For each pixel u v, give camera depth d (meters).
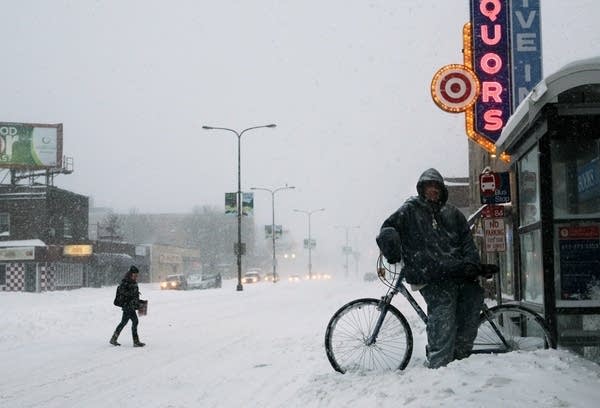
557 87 6.91
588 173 7.70
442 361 6.33
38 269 50.66
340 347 6.94
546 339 6.66
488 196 12.56
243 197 47.25
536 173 8.14
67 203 56.38
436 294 6.48
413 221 6.57
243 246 40.81
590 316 7.59
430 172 6.72
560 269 7.55
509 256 14.23
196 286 56.16
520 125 8.24
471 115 17.55
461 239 6.69
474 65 17.70
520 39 17.53
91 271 58.56
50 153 57.16
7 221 52.97
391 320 6.84
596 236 7.54
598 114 7.49
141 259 72.50
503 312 6.75
